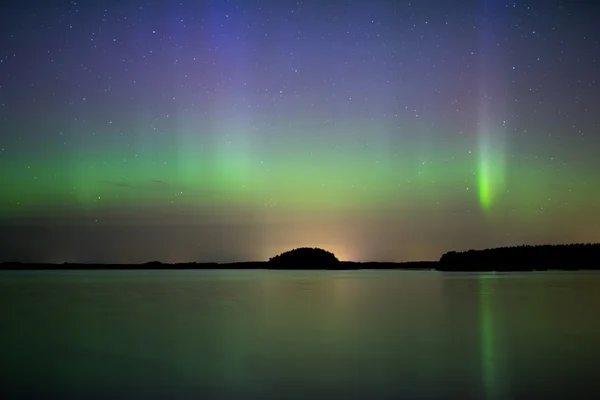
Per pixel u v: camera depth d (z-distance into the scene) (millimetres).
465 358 7676
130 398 5836
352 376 6680
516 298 17422
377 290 22891
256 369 7105
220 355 8070
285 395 5891
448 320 11773
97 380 6617
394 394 5863
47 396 5938
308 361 7590
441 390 6000
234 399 5762
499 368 7016
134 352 8359
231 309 14617
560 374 6652
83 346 8930
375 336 9695
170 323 11625
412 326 10891
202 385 6340
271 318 12391
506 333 9867
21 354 8281
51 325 11422
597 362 7336
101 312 13992
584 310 13609
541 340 9109
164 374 6891
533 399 5617
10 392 6098
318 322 11641
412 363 7379
